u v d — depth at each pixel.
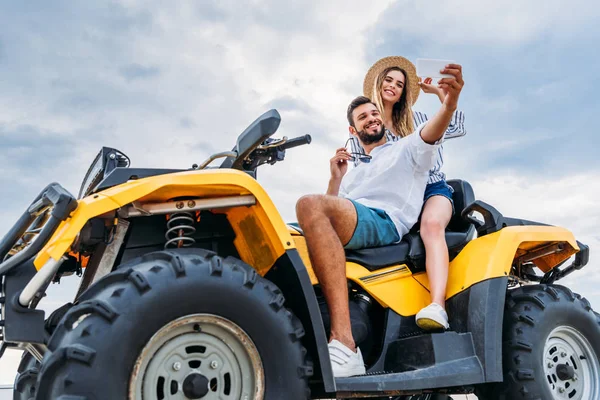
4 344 2.40
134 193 2.24
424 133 3.14
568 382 3.25
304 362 2.29
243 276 2.27
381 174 3.24
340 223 2.95
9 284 2.24
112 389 1.97
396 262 3.12
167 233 2.45
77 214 2.20
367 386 2.58
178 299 2.13
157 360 2.12
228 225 2.70
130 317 2.05
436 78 2.93
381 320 3.09
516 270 3.70
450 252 3.33
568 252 3.58
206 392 2.15
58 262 2.14
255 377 2.22
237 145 2.58
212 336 2.22
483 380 2.84
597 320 3.39
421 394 2.99
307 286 2.38
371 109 3.76
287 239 2.41
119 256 2.56
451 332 2.90
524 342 3.10
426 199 3.37
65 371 1.97
